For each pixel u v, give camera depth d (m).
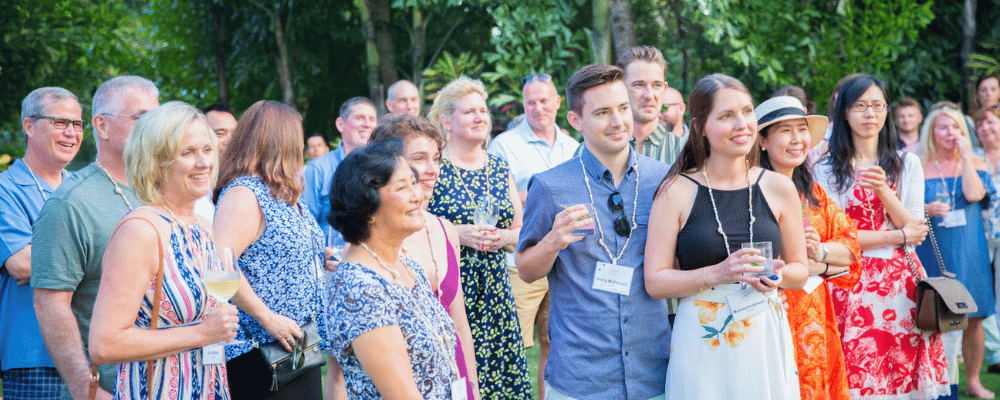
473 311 3.41
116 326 2.06
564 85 8.12
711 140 2.62
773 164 3.13
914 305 3.64
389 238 1.94
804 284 2.69
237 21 11.26
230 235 2.64
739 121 2.57
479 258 3.44
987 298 4.77
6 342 3.04
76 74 9.34
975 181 4.83
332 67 11.38
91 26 9.80
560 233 2.52
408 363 1.86
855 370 3.65
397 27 10.45
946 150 4.96
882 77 8.39
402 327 1.89
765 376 2.54
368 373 1.83
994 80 6.13
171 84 11.88
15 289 3.06
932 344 3.70
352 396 1.90
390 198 1.90
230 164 2.83
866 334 3.63
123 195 2.77
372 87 9.69
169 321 2.19
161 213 2.22
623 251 2.71
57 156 3.24
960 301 3.53
